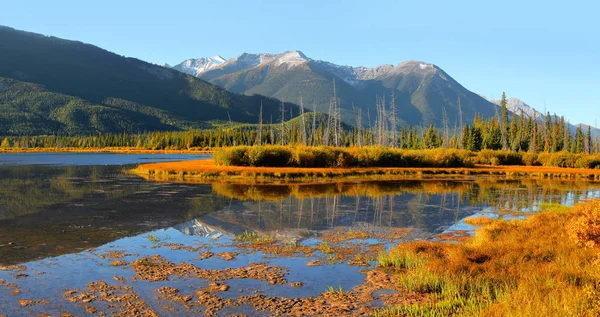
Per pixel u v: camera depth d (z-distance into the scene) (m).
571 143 117.56
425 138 119.12
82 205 25.44
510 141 105.62
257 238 17.41
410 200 30.11
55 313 9.60
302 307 10.23
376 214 23.94
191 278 12.23
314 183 41.66
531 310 8.61
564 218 20.08
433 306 10.16
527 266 12.47
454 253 14.04
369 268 13.51
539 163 78.25
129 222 20.36
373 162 62.53
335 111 106.25
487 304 9.70
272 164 57.50
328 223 21.09
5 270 12.63
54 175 47.12
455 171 59.47
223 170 49.12
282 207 25.70
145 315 9.58
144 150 158.25
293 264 13.84
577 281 11.01
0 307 9.88
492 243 15.44
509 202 30.39
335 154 59.34
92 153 137.50
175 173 47.59
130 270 12.86
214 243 16.55
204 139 161.75
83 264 13.40
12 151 156.62
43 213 22.48
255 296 10.90
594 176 56.69
